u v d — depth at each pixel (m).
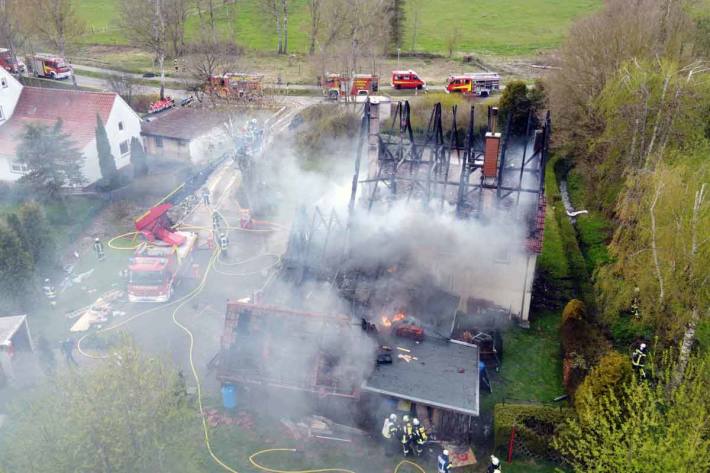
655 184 25.11
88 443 14.56
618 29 46.12
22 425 15.66
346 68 62.00
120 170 46.09
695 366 19.28
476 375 21.66
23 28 73.00
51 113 45.09
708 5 58.53
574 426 18.17
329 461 19.66
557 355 25.73
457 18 104.19
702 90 34.03
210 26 90.31
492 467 18.22
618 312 27.19
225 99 56.94
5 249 26.38
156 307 28.12
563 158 49.94
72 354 24.41
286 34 86.62
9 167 43.56
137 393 15.56
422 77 72.00
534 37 93.56
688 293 22.91
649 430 17.00
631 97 35.38
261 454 19.81
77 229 35.28
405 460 19.77
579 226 38.62
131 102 61.88
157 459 15.61
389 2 81.44
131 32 79.88
